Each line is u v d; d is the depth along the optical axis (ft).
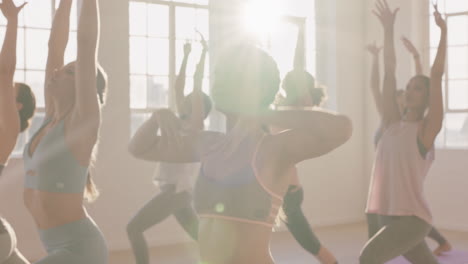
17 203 19.57
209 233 5.41
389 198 11.74
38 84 20.75
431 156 11.78
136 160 21.81
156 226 22.11
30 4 20.56
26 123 9.80
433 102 11.39
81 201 7.63
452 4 26.11
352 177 27.99
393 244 11.04
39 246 19.89
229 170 5.39
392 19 12.52
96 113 7.38
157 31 23.04
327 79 27.86
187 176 14.66
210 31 24.06
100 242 7.61
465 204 24.97
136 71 22.52
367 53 28.45
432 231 19.52
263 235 5.31
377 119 27.91
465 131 25.70
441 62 11.26
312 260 19.19
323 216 26.89
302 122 5.03
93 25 7.18
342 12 27.86
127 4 21.61
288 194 13.37
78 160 7.47
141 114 22.62
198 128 5.98
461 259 18.97
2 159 8.57
